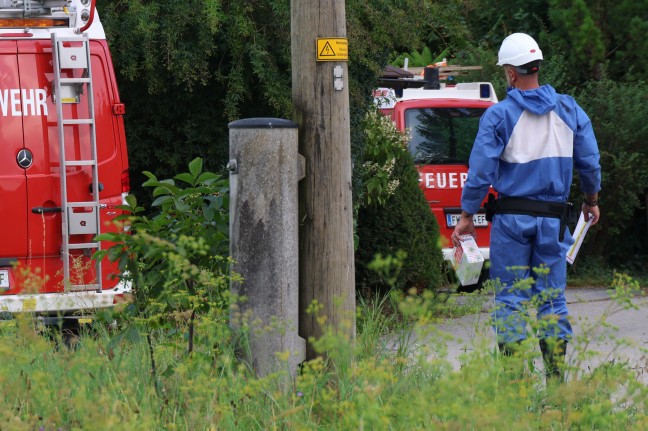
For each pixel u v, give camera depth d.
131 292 15.24
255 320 13.54
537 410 12.34
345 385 12.59
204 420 11.62
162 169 28.77
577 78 38.56
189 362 12.61
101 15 26.53
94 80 22.30
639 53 37.50
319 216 14.64
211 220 15.11
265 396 12.66
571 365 12.88
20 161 21.64
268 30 26.41
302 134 14.70
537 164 16.27
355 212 26.56
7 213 21.56
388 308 21.16
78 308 18.25
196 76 26.08
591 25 37.16
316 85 14.64
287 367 13.59
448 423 10.24
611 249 37.62
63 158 21.73
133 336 13.87
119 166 22.45
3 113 21.59
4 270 21.53
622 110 35.28
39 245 21.72
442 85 36.97
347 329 14.59
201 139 28.28
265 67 26.30
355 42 25.75
